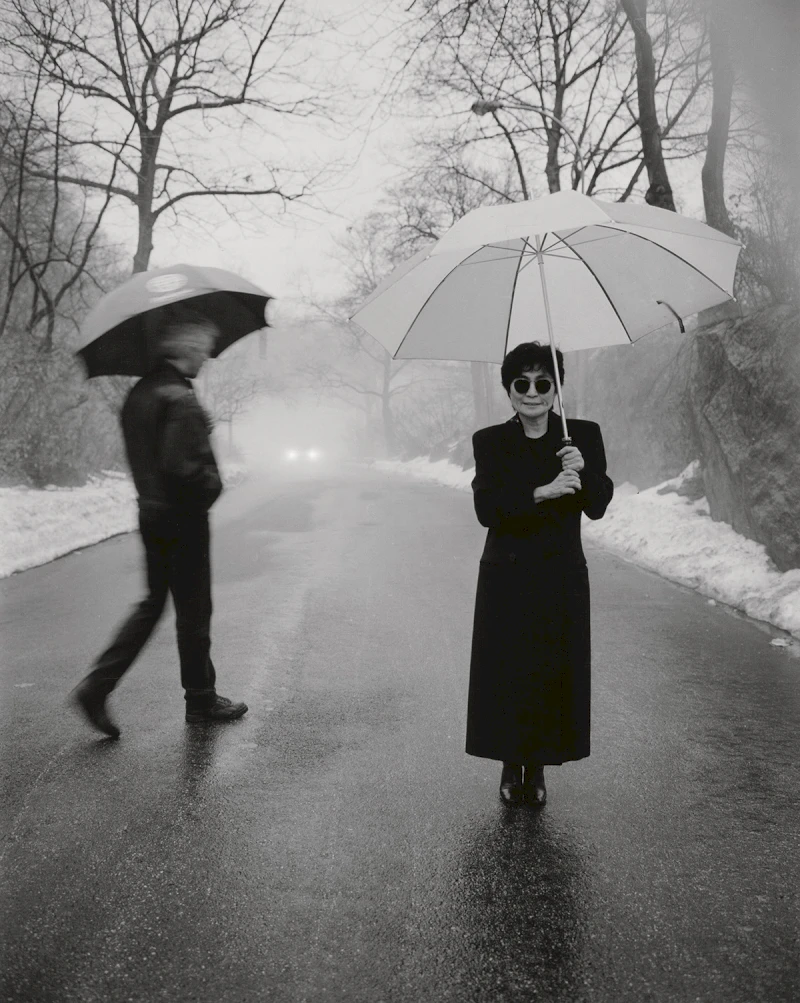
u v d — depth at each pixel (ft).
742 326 28.40
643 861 9.72
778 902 8.81
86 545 37.65
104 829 10.53
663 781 12.08
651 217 10.36
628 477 50.75
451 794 11.63
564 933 8.26
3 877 9.35
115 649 13.43
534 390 11.00
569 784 12.00
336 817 10.90
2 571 29.68
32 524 36.04
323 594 26.18
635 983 7.48
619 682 16.97
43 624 21.99
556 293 12.19
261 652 19.22
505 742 11.09
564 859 9.77
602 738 13.85
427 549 36.86
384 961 7.82
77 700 13.25
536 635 11.05
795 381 25.23
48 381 47.93
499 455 11.25
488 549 11.48
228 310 15.61
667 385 46.34
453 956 7.88
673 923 8.42
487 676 11.25
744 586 24.73
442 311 11.91
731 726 14.39
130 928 8.35
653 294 11.73
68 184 59.72
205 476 13.33
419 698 15.88
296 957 7.87
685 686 16.67
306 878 9.34
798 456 24.67
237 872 9.46
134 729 14.17
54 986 7.45
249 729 14.20
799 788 11.81
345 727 14.32
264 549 36.73
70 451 50.03
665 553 30.89
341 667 18.01
